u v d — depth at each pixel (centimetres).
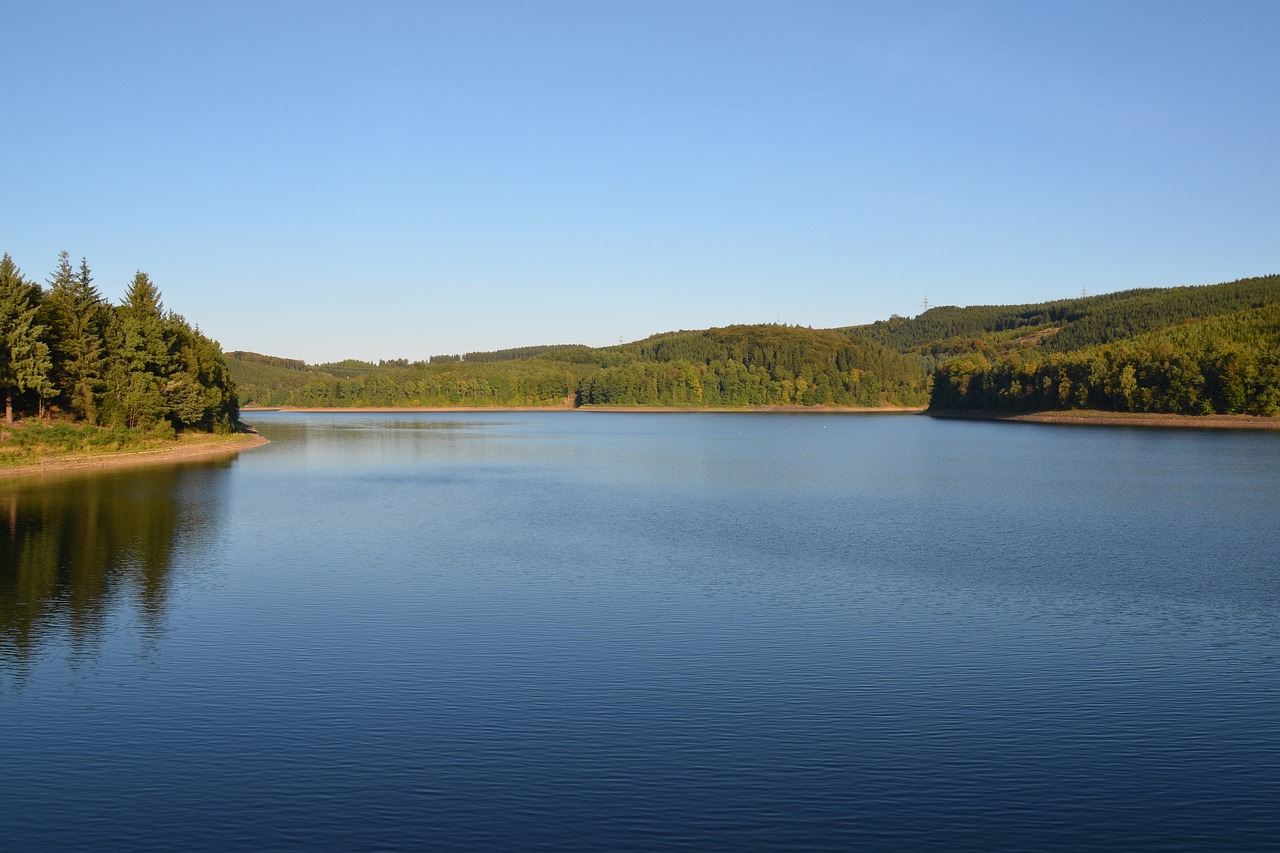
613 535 4681
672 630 2856
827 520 5281
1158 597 3325
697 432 17588
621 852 1580
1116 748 2006
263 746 1981
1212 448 11844
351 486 7081
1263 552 4231
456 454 11050
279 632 2811
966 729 2097
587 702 2242
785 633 2834
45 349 8781
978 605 3194
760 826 1667
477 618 2986
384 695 2280
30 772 1855
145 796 1759
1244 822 1705
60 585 3409
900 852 1590
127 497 6081
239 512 5428
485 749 1973
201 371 12162
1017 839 1636
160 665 2495
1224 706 2250
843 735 2058
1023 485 7306
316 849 1580
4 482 6969
